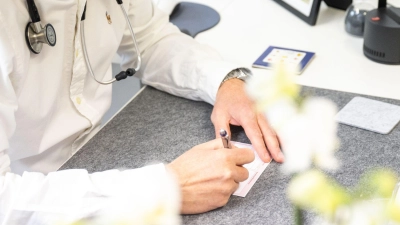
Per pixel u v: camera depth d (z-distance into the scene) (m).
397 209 0.29
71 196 0.67
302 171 0.34
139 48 1.11
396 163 0.75
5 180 0.69
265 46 1.20
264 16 1.37
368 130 0.84
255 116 0.84
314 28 1.28
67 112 0.93
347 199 0.29
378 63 1.08
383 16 1.08
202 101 1.01
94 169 0.82
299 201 0.32
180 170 0.70
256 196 0.71
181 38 1.11
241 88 0.93
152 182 0.43
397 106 0.90
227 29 1.32
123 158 0.84
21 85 0.78
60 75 0.87
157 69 1.07
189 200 0.68
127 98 1.53
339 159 0.77
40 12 0.82
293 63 1.09
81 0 0.86
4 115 0.74
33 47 0.79
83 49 0.91
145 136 0.90
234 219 0.67
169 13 1.41
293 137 0.33
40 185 0.68
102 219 0.33
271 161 0.79
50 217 0.66
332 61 1.11
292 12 1.36
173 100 1.03
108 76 1.03
